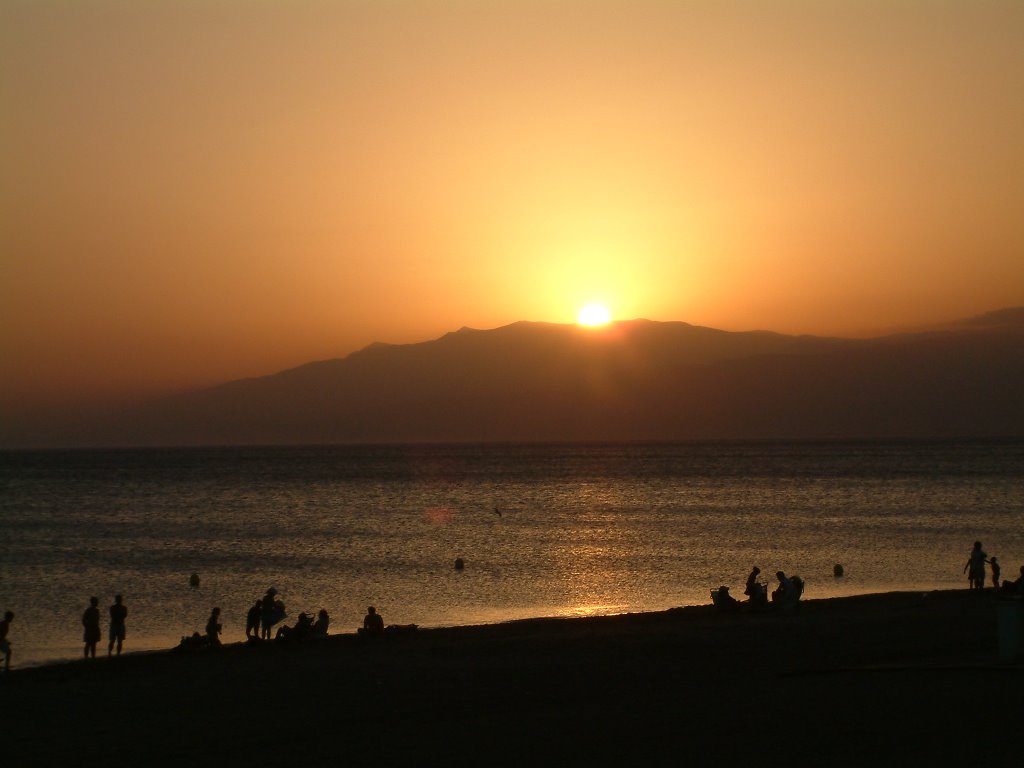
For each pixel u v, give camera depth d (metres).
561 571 58.69
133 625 43.16
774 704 19.89
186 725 20.67
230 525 94.38
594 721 19.38
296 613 45.50
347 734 19.38
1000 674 21.56
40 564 64.56
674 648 29.44
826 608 38.56
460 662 28.02
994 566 45.06
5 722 21.14
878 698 19.78
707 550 67.69
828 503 110.56
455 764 16.70
